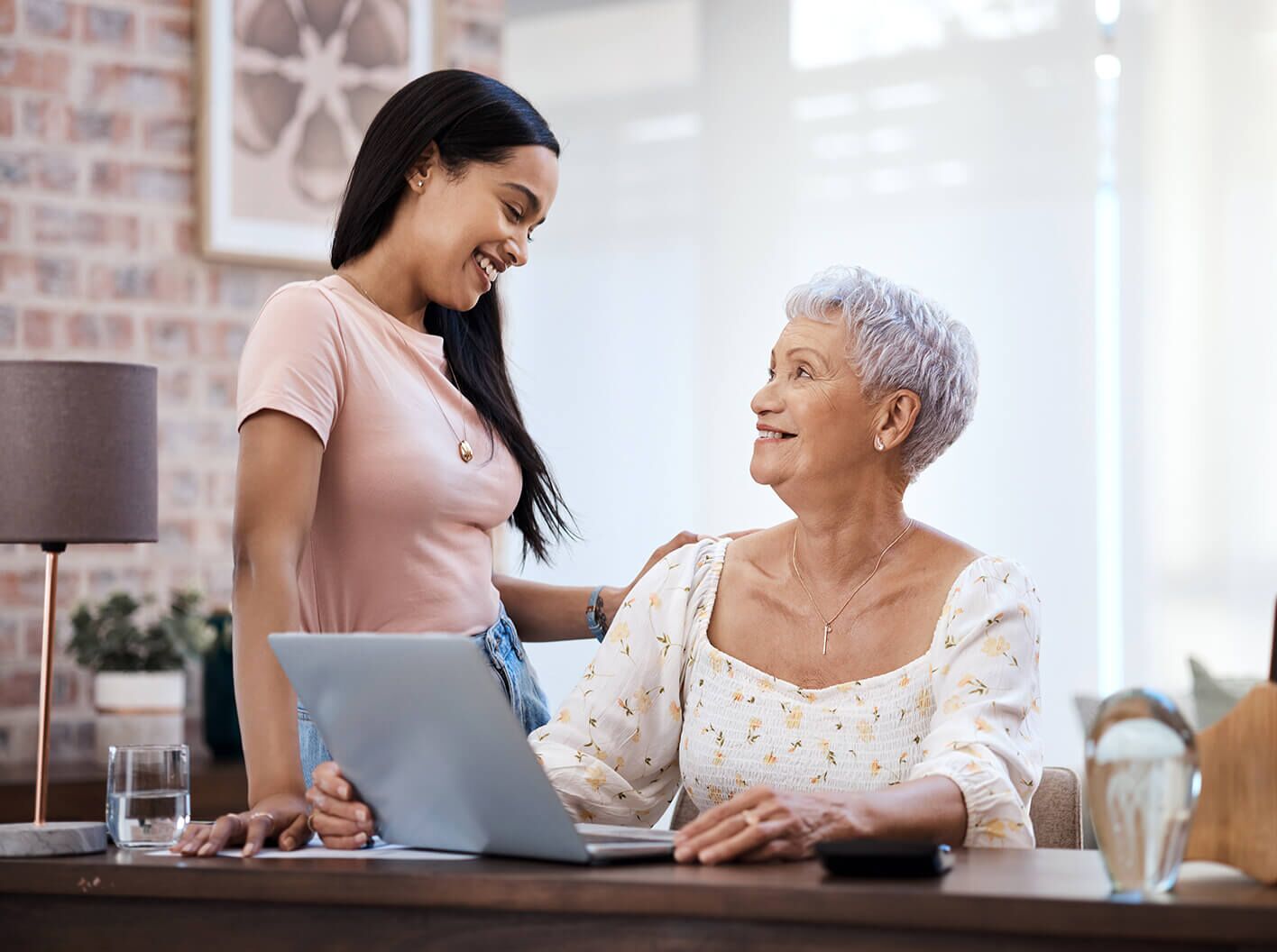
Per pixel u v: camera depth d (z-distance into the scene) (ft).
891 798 5.40
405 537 7.01
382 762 5.37
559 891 4.60
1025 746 6.17
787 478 6.59
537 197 7.21
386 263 7.20
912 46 17.84
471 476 7.25
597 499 18.95
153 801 5.90
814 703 6.61
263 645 6.28
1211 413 16.71
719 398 18.43
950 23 17.70
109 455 6.68
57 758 12.50
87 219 12.87
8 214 12.55
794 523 7.09
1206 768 4.71
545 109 19.44
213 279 13.41
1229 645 16.60
